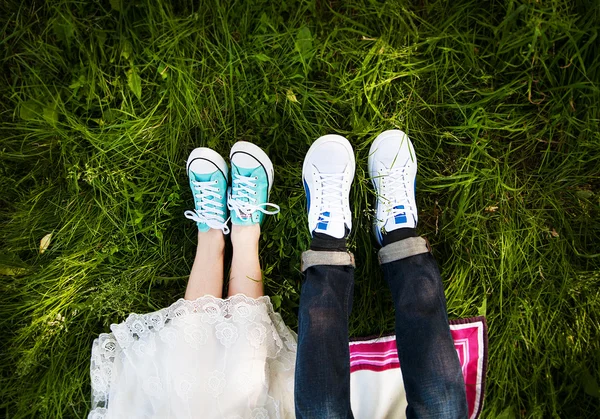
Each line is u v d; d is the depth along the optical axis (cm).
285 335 107
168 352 96
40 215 115
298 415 90
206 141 115
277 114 114
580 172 114
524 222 114
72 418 113
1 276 113
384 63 112
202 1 110
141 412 97
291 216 115
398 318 98
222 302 101
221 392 96
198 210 110
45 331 112
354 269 106
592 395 109
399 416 112
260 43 111
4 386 112
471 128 113
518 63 113
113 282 114
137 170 115
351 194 117
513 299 114
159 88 113
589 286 113
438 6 112
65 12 111
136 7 112
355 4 111
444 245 116
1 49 112
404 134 112
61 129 113
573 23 109
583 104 112
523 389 112
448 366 92
